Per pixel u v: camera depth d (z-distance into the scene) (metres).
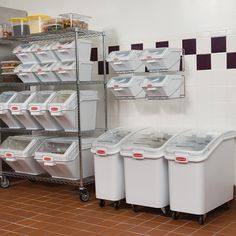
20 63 4.41
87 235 2.93
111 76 4.22
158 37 3.89
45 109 3.90
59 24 4.00
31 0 4.79
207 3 3.58
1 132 4.64
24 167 4.21
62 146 4.00
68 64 3.91
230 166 3.38
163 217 3.27
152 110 3.96
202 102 3.66
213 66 3.58
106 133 3.70
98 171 3.52
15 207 3.65
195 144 3.14
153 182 3.21
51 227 3.11
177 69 3.65
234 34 3.46
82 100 3.89
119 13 4.12
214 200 3.17
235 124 3.51
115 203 3.49
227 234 2.87
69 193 4.09
